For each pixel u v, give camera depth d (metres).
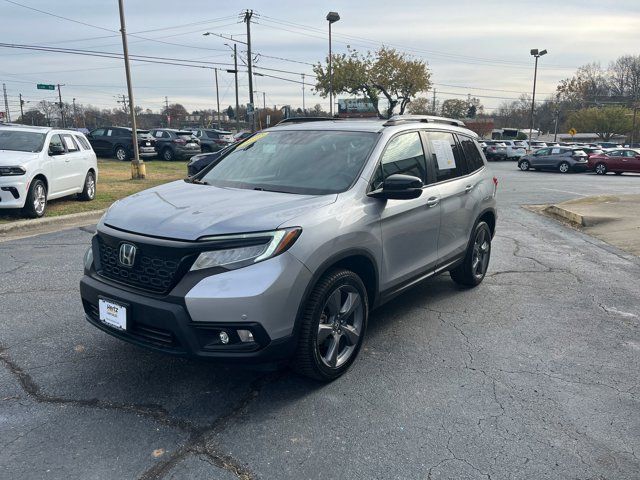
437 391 3.71
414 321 5.03
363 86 44.47
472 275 5.90
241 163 4.62
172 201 3.78
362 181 4.00
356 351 3.97
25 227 9.61
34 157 10.30
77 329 4.64
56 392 3.58
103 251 3.64
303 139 4.64
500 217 11.86
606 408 3.53
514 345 4.53
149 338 3.31
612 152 28.89
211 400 3.52
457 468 2.89
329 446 3.05
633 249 8.36
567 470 2.89
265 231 3.21
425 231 4.68
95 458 2.90
